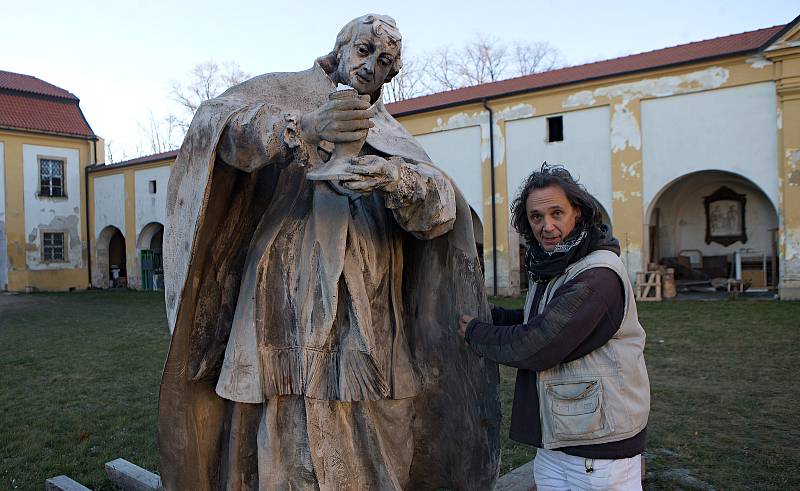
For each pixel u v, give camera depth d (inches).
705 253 805.2
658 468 173.9
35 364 344.5
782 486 160.9
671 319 455.8
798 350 323.0
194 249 68.7
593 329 72.8
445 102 786.8
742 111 599.8
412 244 86.0
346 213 74.9
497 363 79.0
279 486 74.0
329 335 73.5
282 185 78.9
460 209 78.2
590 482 74.5
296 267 74.8
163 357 357.7
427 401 88.5
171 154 979.3
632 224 654.5
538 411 78.9
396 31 78.0
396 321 81.0
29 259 1042.7
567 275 76.4
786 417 215.3
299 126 65.1
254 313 74.3
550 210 76.9
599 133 674.8
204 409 80.6
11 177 1029.2
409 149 78.9
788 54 570.3
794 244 573.0
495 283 738.2
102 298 841.5
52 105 1109.7
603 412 73.5
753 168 596.1
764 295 649.6
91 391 278.7
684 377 274.1
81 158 1104.2
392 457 80.9
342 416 75.4
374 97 82.4
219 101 70.5
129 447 203.2
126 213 1048.8
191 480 79.0
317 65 79.4
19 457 193.9
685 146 628.4
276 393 74.2
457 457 87.1
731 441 193.5
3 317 610.9
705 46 687.7
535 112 709.3
